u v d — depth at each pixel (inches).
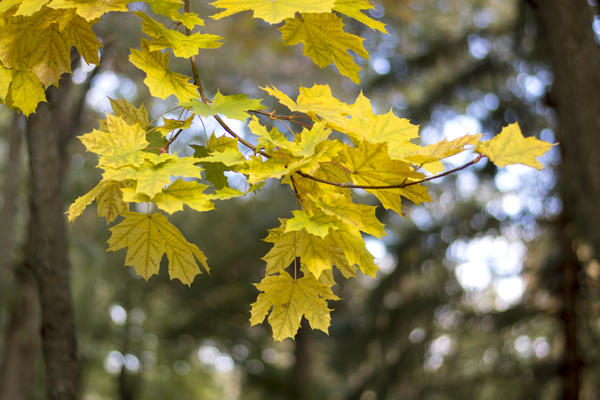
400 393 473.7
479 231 449.4
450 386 437.1
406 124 56.6
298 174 55.1
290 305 57.9
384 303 485.4
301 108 55.7
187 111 58.4
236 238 729.0
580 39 212.5
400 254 475.8
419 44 456.8
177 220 666.2
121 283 669.3
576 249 396.8
